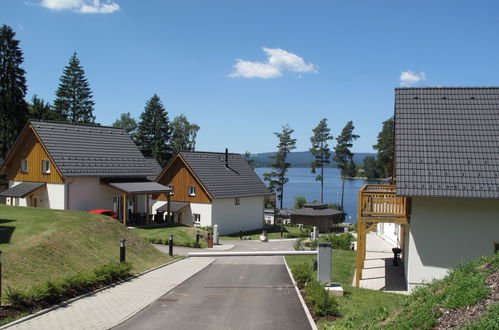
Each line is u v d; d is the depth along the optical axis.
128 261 17.03
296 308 11.26
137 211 37.25
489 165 15.94
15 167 34.12
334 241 28.56
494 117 17.64
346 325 9.40
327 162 72.56
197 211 40.44
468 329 7.00
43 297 10.53
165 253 22.03
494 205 15.48
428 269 15.86
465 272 10.12
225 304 11.68
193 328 9.48
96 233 17.97
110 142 36.06
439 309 8.41
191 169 40.44
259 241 35.31
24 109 54.69
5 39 52.66
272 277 16.25
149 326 9.59
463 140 16.88
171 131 85.88
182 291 13.40
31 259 12.87
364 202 16.94
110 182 33.00
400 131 17.39
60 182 30.84
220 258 22.58
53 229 16.17
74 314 10.16
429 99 18.66
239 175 45.22
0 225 16.44
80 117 69.88
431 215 15.91
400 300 10.54
